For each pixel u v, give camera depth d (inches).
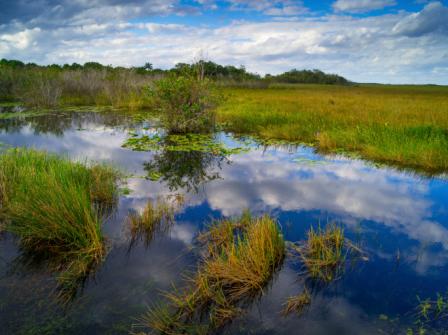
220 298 106.8
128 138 372.8
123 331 95.1
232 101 714.2
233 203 192.2
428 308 105.5
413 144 286.5
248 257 122.3
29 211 142.3
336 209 184.1
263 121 434.3
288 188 218.7
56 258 132.3
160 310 103.6
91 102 700.0
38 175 172.9
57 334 93.5
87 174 209.0
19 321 98.1
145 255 136.3
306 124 411.2
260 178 240.1
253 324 99.3
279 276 123.9
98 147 327.6
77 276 120.6
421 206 189.2
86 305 105.8
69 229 138.0
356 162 282.4
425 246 144.9
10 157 215.5
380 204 191.8
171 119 410.3
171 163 279.6
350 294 113.4
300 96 962.1
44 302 106.7
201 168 265.9
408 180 236.1
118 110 602.9
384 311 104.9
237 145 348.5
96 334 93.9
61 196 145.5
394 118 409.4
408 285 117.7
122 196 200.8
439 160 265.0
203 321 100.4
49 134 385.7
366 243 147.2
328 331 96.6
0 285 114.7
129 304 106.6
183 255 136.3
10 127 423.5
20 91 681.0
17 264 127.9
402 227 162.9
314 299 110.7
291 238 151.0
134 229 156.7
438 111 488.4
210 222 166.7
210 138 382.6
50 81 693.9
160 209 171.0
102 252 135.9
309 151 322.3
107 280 119.1
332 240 147.3
